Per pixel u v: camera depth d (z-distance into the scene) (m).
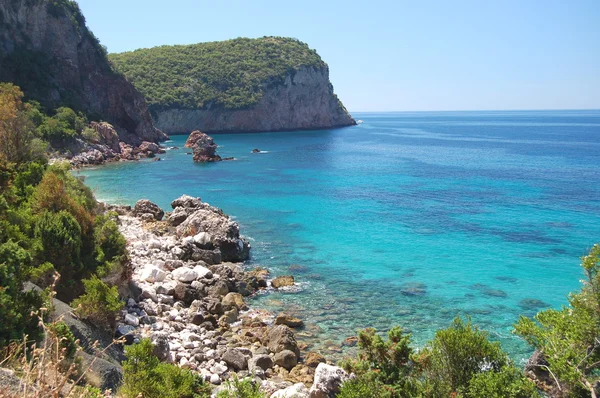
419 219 45.06
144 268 26.67
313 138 151.88
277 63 192.50
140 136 115.88
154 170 76.06
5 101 45.12
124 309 21.70
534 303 26.25
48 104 88.25
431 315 24.56
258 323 22.77
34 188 24.48
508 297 27.05
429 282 29.22
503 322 23.89
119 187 60.34
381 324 23.38
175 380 13.11
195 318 22.39
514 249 35.78
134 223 39.62
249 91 178.88
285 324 22.72
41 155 37.47
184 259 31.36
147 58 187.75
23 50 92.56
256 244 37.09
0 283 12.58
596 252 13.90
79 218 22.75
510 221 44.09
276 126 186.50
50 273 18.31
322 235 39.62
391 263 32.69
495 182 66.19
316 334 22.11
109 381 13.15
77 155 80.56
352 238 38.75
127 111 114.75
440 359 13.20
